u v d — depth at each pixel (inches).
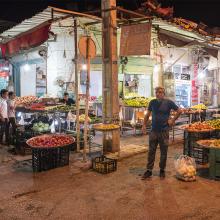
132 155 323.6
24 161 300.7
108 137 322.0
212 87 701.9
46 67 522.9
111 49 313.3
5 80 575.2
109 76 316.5
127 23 335.0
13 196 210.8
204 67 659.4
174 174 259.6
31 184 234.8
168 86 602.5
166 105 248.7
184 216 179.2
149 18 311.6
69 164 285.0
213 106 684.7
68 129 395.9
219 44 480.4
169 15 426.3
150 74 564.7
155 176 254.1
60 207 193.6
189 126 307.0
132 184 235.0
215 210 187.3
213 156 245.1
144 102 452.1
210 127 304.8
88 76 287.3
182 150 357.1
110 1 309.1
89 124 385.4
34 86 565.3
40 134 339.9
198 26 486.0
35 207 193.8
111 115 316.8
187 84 659.4
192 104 664.4
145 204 196.9
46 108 374.0
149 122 450.9
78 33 482.6
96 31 482.0
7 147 367.9
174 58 612.4
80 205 196.4
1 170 271.7
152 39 518.3
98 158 277.6
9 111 380.5
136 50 298.5
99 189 224.7
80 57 492.1
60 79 512.7
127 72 526.6
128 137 431.5
